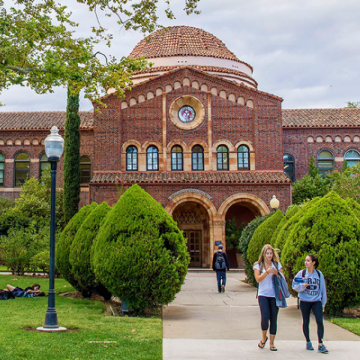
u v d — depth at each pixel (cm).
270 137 3359
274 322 975
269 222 2166
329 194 1427
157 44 4019
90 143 3838
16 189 3838
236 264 3475
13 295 1636
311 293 980
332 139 3881
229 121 3381
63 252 1753
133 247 1353
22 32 1410
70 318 1268
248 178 3228
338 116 4056
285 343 1038
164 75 3388
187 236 3516
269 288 984
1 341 956
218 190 3206
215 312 1481
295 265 1384
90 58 1569
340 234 1358
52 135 1233
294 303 1664
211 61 3847
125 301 1408
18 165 3888
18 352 872
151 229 1381
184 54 3809
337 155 3869
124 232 1382
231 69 3894
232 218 3491
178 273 1398
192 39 4056
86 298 1728
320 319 966
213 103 3394
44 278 2412
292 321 1315
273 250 1007
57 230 3127
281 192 3216
